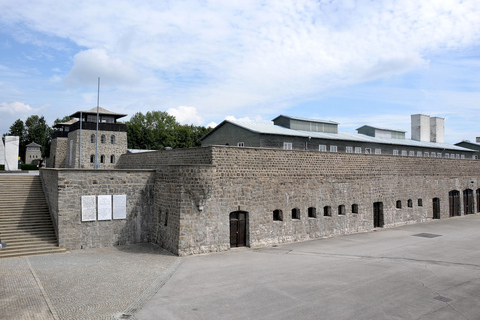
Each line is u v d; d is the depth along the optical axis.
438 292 16.22
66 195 22.11
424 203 37.41
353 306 14.45
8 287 15.48
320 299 15.11
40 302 13.95
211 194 22.77
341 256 22.52
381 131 46.78
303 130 38.31
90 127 55.44
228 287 16.36
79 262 19.61
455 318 13.58
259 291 15.91
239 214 24.58
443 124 56.94
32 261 19.62
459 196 41.75
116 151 57.28
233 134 34.94
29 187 27.89
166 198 23.39
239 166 24.14
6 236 21.98
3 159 50.88
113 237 23.66
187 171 21.92
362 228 31.47
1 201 25.27
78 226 22.47
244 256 22.02
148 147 80.88
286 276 18.11
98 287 15.84
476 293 16.16
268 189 25.53
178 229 21.70
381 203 33.41
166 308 13.91
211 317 13.20
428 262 21.25
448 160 40.53
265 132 31.89
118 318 12.89
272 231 25.66
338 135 40.22
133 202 24.38
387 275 18.55
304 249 24.30
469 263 21.03
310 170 28.08
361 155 31.81
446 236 29.44
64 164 62.97
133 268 18.86
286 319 13.16
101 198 23.22
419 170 37.12
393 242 26.92
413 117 54.09
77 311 13.32
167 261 20.36
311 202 28.00
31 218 24.17
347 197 30.47
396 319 13.38
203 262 20.42
